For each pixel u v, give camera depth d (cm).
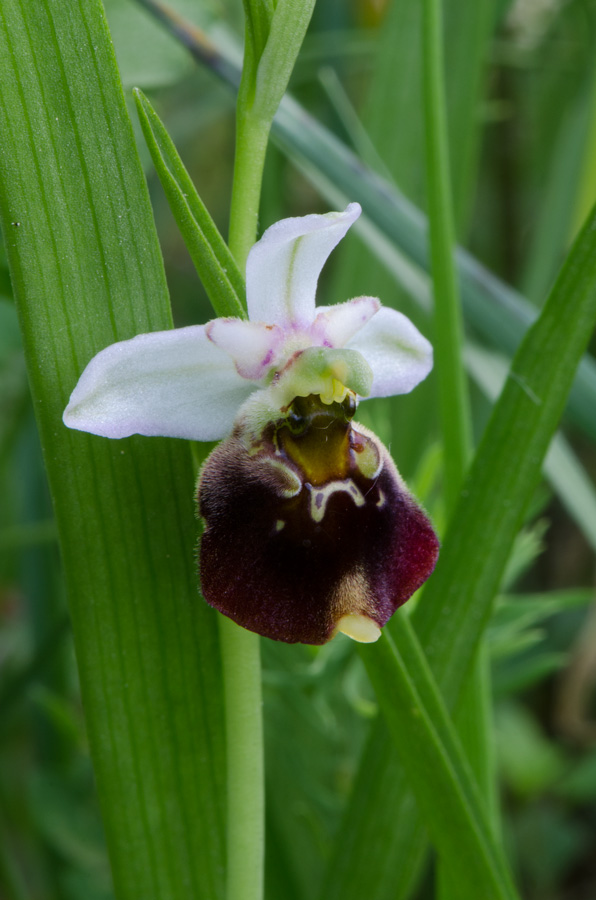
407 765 18
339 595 17
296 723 21
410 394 25
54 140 17
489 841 18
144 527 18
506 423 18
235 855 18
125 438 18
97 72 17
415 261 22
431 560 17
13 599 32
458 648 19
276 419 17
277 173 26
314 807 21
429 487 20
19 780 29
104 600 18
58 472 18
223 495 17
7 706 23
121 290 17
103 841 23
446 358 20
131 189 17
